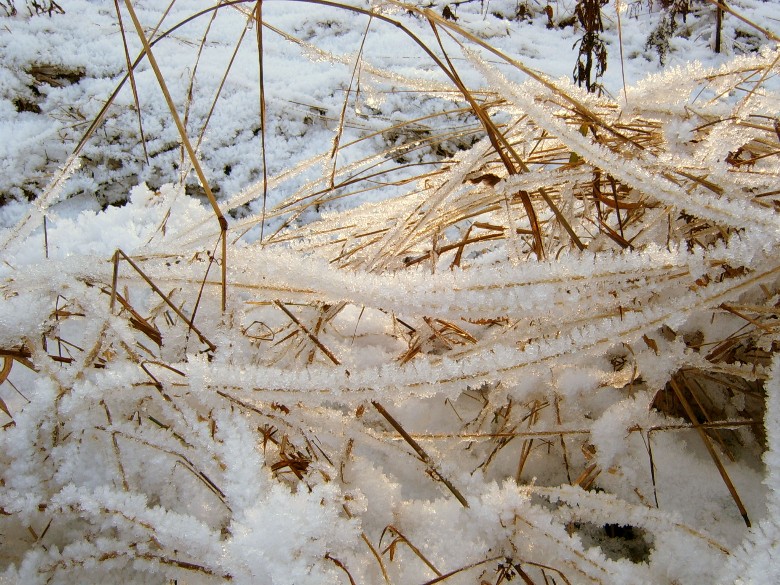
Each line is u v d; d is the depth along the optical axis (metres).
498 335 0.60
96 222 0.94
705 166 0.60
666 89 0.67
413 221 0.65
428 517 0.53
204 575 0.46
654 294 0.61
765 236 0.50
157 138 1.46
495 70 0.58
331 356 0.59
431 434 0.58
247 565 0.42
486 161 0.68
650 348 0.60
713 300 0.50
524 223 0.77
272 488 0.46
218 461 0.49
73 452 0.49
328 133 1.50
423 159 1.41
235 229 0.71
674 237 0.64
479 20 2.00
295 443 0.54
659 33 1.86
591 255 0.52
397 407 0.68
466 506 0.52
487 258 0.77
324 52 0.73
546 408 0.64
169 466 0.52
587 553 0.48
